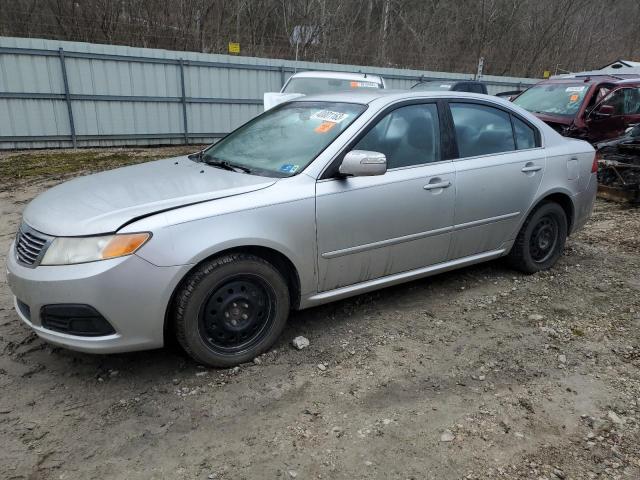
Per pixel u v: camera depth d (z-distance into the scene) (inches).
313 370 125.6
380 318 152.9
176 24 640.4
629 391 120.2
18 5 565.3
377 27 875.4
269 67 529.7
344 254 136.9
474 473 94.4
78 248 108.4
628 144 303.7
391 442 101.6
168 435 102.2
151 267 109.0
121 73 466.0
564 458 98.7
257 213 120.7
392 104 147.9
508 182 168.1
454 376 124.4
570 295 172.1
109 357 129.0
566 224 192.7
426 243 153.9
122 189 127.8
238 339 125.5
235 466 94.5
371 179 138.7
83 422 105.3
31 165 387.2
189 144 518.3
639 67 536.4
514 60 960.9
